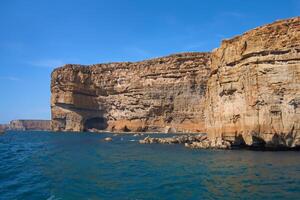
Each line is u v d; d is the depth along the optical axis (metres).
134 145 51.59
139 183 18.31
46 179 19.44
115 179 19.59
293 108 31.92
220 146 38.28
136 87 120.00
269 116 32.59
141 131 117.06
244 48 35.69
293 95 31.95
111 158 31.67
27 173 21.64
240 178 19.39
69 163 27.41
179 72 112.44
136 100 119.31
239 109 35.75
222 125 38.47
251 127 33.72
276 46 33.38
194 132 105.88
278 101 32.38
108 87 126.94
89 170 23.33
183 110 110.81
